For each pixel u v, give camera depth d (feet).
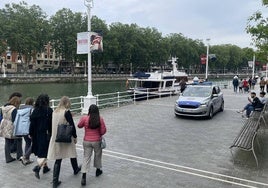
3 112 27.55
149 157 30.25
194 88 58.23
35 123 23.80
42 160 23.73
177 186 22.81
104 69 362.53
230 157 30.45
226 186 22.95
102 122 23.18
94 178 24.25
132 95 91.40
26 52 282.77
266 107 50.39
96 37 57.52
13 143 30.55
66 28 311.68
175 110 54.54
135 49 335.47
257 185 23.26
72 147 23.11
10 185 22.71
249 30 45.70
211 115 54.34
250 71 584.81
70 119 22.44
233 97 93.15
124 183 23.27
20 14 284.61
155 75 109.50
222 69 528.22
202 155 31.14
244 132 33.30
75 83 263.90
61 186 22.59
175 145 35.09
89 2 56.70
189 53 424.87
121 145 34.78
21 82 234.38
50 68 388.37
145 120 51.83
